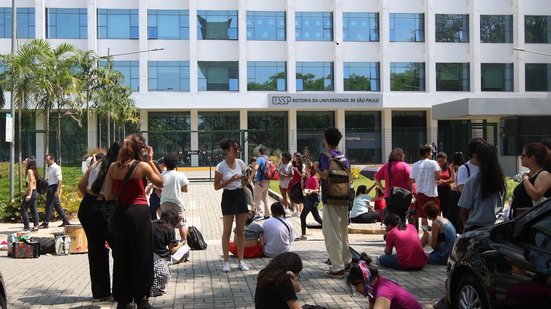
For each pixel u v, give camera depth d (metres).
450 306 6.21
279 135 39.06
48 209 15.42
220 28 45.16
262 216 17.08
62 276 9.17
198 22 44.88
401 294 5.29
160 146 36.47
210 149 36.81
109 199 6.74
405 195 10.66
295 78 45.62
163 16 44.53
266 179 16.86
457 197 11.79
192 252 11.43
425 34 46.69
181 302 7.33
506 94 46.78
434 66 46.38
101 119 41.41
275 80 45.69
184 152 36.47
